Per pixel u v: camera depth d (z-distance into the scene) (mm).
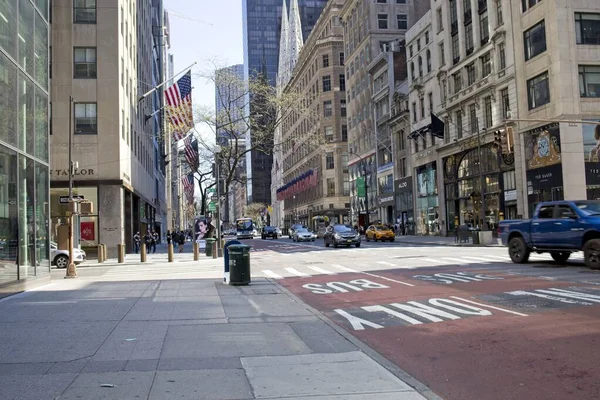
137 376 6430
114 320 10430
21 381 6246
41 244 17359
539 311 10125
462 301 11758
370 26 74250
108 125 35812
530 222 19281
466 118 49031
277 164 151125
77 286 17000
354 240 39281
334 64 97000
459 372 6551
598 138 35938
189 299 13484
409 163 61812
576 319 9188
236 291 15094
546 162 37375
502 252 27859
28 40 16562
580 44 36562
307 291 15141
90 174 35531
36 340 8570
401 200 64062
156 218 70938
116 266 28062
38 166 17281
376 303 12258
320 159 97875
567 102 35812
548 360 6809
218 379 6258
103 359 7312
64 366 6941
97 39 36031
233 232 87562
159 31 86625
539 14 38156
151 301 13156
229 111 40188
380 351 7832
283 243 55812
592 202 17953
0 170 13852
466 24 49000
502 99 43312
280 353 7621
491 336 8320
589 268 16969
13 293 14586
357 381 6129
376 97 71812
